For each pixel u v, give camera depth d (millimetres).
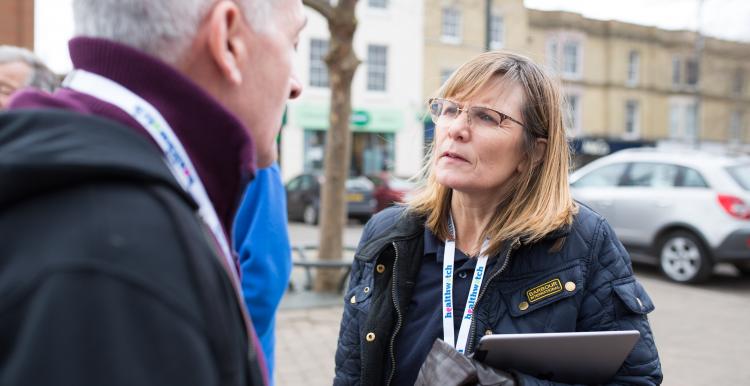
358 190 14133
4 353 564
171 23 787
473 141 1459
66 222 592
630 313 1394
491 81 1469
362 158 20984
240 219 1770
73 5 829
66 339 540
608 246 1432
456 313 1454
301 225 14266
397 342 1495
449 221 1567
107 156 632
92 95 772
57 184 612
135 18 780
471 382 1221
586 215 1483
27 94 756
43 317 543
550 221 1408
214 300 659
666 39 25594
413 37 21000
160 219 636
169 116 788
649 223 7422
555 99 1517
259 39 885
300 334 4840
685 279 7172
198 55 826
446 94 1513
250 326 811
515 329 1374
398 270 1513
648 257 7527
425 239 1562
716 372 4207
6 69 1994
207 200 828
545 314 1377
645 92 25250
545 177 1484
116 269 571
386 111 20891
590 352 1275
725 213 6785
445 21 21453
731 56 26734
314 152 20797
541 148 1508
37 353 536
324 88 20609
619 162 7996
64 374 535
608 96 24500
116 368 547
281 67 923
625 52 24672
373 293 1541
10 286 565
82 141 644
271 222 1764
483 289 1413
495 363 1271
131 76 778
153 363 567
